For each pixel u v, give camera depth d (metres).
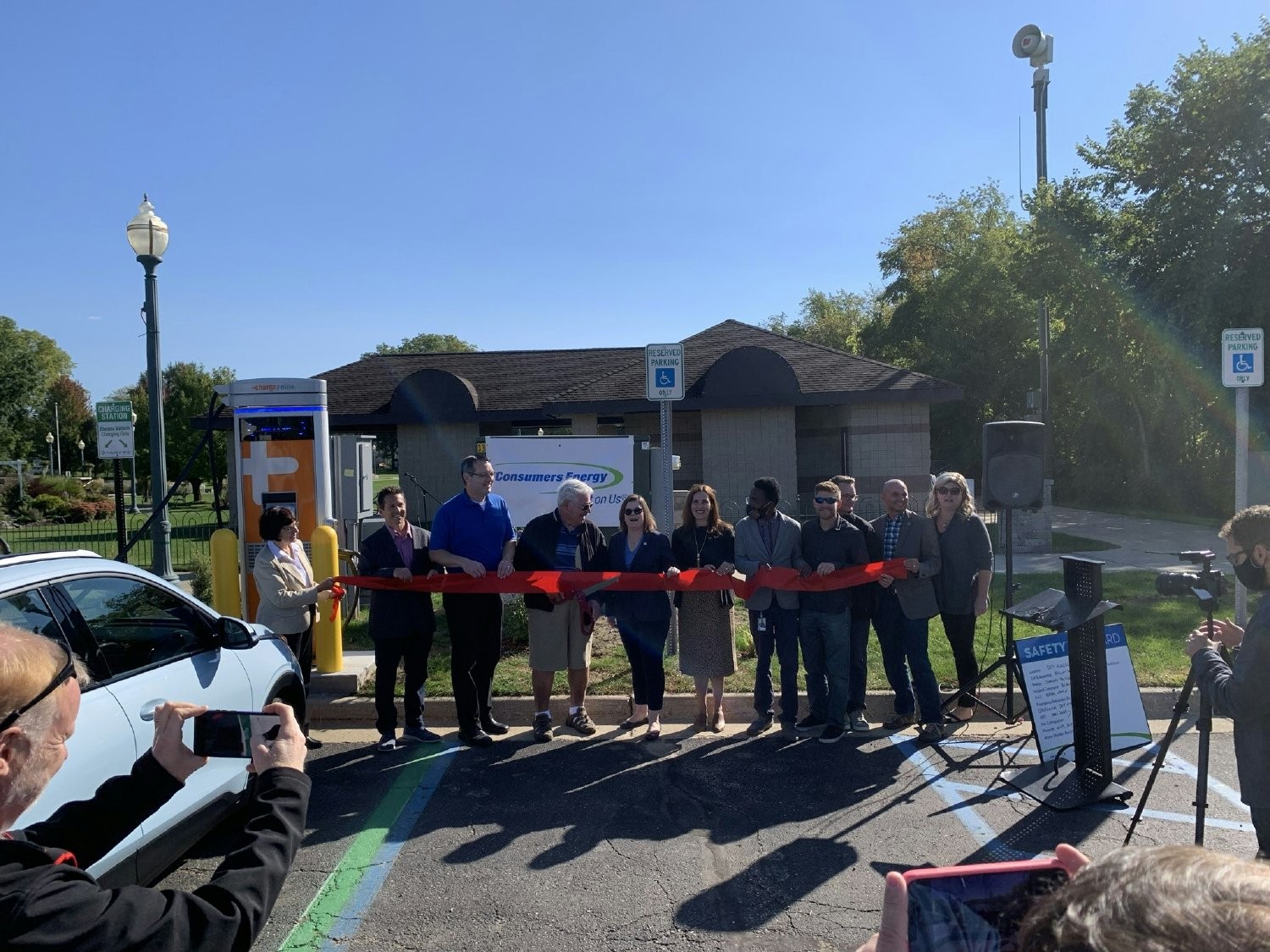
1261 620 3.29
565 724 6.93
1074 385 27.59
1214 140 20.95
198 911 1.60
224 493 38.41
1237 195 20.86
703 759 6.12
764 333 22.67
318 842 4.91
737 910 4.11
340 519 11.16
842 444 19.81
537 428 23.98
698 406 18.92
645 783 5.70
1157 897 0.90
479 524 6.58
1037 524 15.19
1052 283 23.80
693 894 4.27
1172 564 13.12
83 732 3.50
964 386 34.19
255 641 5.02
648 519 6.68
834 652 6.38
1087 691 5.41
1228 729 6.51
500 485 10.57
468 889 4.34
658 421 20.95
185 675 4.27
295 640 6.61
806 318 60.56
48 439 63.03
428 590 6.26
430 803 5.43
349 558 8.84
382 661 6.36
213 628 4.68
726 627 6.65
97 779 3.53
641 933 3.93
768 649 6.67
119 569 4.22
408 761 6.19
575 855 4.70
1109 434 27.53
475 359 26.22
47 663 1.67
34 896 1.50
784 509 18.34
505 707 7.08
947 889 1.50
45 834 1.99
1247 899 0.89
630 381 20.16
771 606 6.64
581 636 6.62
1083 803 5.18
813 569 6.45
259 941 3.90
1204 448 23.38
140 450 46.53
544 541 6.60
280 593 6.32
